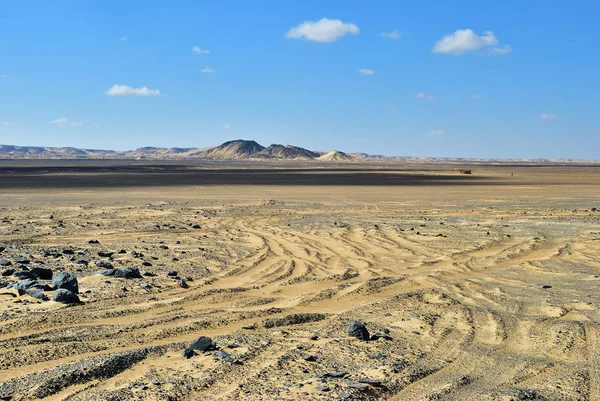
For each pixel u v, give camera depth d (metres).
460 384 7.18
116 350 8.66
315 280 14.56
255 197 46.34
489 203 40.16
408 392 6.90
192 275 14.92
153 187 59.28
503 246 20.20
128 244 20.56
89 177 79.56
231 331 9.89
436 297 12.54
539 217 29.88
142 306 11.38
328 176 92.31
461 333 9.71
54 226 26.12
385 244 20.61
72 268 15.38
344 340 9.09
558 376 7.55
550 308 11.49
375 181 75.31
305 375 7.41
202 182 70.00
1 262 15.52
